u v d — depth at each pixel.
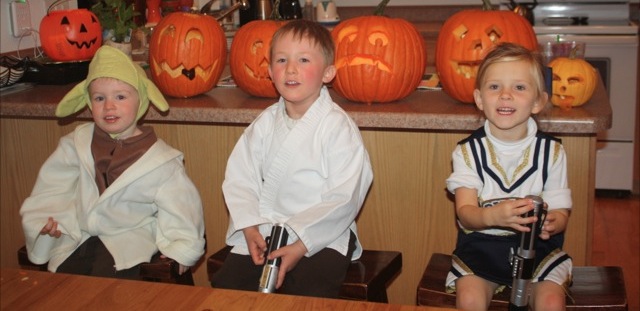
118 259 1.89
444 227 2.13
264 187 1.90
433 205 2.12
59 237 1.99
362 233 2.19
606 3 4.14
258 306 1.24
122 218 1.96
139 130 2.04
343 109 2.03
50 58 2.51
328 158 1.84
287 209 1.88
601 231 3.63
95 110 1.95
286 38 1.84
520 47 1.78
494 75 1.74
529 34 2.08
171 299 1.27
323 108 1.87
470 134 2.03
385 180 2.14
